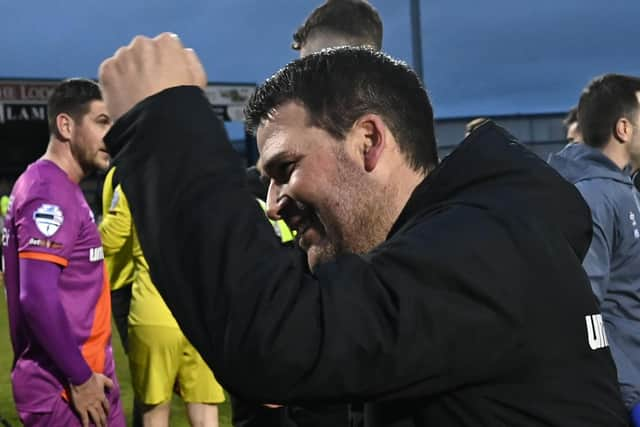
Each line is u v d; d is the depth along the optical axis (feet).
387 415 2.83
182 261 2.60
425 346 2.48
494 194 2.92
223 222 2.57
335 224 2.94
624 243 8.23
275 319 2.46
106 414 8.43
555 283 2.75
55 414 8.25
